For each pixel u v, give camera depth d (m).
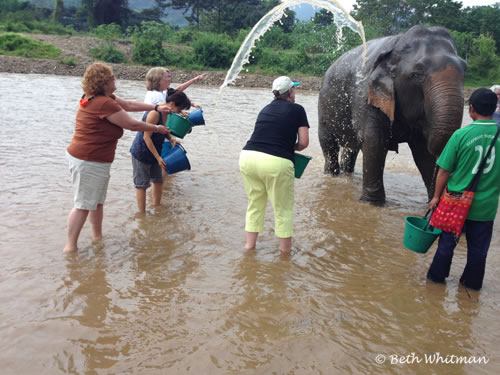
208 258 4.27
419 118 5.53
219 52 36.16
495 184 3.67
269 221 5.36
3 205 5.23
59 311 3.25
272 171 4.13
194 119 6.12
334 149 7.78
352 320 3.34
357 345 3.04
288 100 4.39
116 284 3.69
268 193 4.32
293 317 3.32
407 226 4.01
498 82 41.00
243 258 4.32
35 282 3.63
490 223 3.80
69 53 32.53
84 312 3.26
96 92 4.08
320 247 4.69
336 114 7.18
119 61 33.88
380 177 6.23
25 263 3.94
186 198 6.02
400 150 10.51
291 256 4.43
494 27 58.22
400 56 5.52
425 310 3.54
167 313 3.30
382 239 5.01
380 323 3.32
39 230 4.64
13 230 4.59
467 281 3.94
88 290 3.56
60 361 2.73
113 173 6.88
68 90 17.61
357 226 5.38
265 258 4.35
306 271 4.12
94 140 4.08
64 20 75.94
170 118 5.33
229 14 61.06
